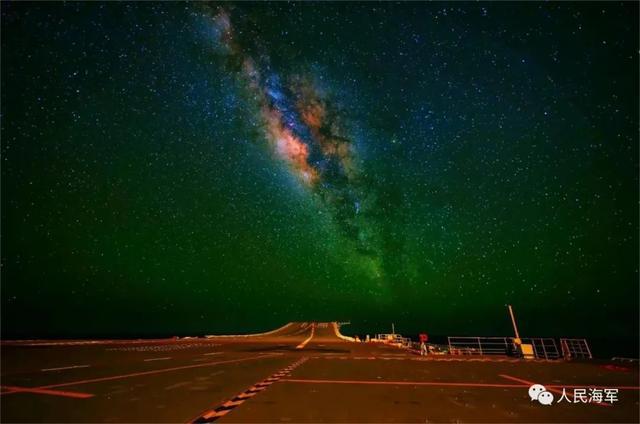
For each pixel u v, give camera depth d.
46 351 24.55
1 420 7.42
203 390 10.48
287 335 66.75
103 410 8.16
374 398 9.45
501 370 15.55
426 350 25.16
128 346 31.38
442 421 7.41
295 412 8.00
